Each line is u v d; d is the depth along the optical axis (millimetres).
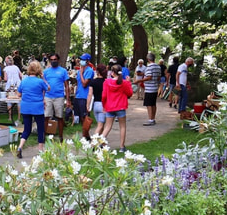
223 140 4168
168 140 7961
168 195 3121
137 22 8047
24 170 2475
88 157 2439
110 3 31203
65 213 2578
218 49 10664
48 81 7355
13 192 2316
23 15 22328
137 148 7285
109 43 30906
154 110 9945
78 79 7676
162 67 16219
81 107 7645
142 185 2600
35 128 8305
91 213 2348
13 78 9562
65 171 2338
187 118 9227
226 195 3445
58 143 2504
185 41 9719
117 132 9031
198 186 3549
